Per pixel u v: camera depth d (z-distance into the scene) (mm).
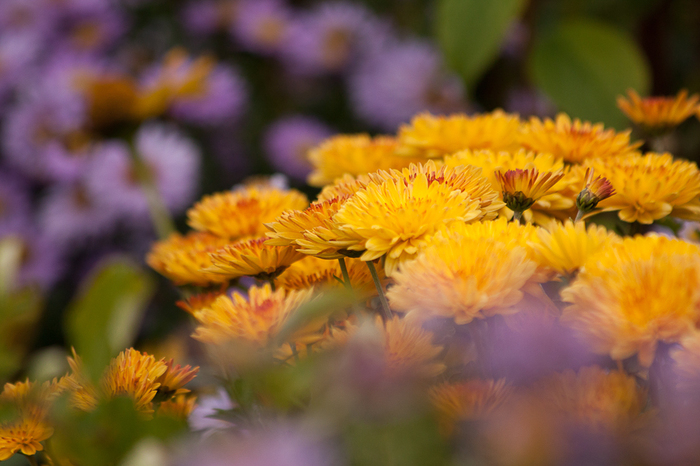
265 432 676
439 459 652
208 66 1460
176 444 673
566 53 1437
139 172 1438
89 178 2205
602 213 876
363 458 651
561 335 678
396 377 656
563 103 1417
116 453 683
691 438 617
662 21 1846
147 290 857
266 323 718
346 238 734
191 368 771
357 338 661
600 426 654
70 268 2252
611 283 691
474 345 722
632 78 1393
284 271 797
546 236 725
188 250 830
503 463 606
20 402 722
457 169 762
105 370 727
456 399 674
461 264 709
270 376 679
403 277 711
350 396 654
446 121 856
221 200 862
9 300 866
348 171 881
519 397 657
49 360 771
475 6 1422
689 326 679
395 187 750
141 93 1437
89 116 1416
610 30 1419
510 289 703
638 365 720
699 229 875
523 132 847
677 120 884
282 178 1024
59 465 724
